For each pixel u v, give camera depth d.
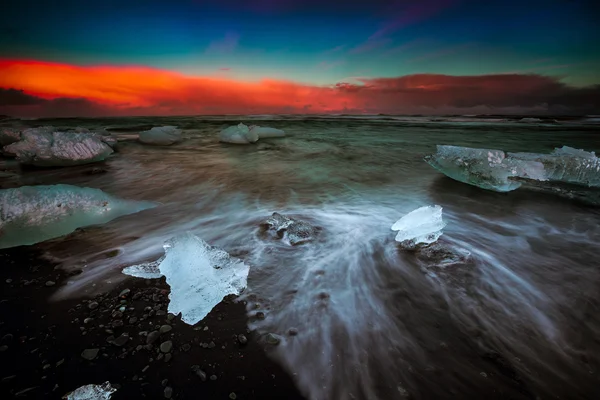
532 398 1.53
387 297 2.32
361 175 6.50
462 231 3.59
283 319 2.09
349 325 2.03
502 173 4.96
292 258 2.90
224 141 11.75
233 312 2.15
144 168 7.13
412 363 1.73
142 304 2.21
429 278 2.56
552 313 2.14
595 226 3.71
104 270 2.65
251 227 3.63
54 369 1.66
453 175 5.66
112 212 3.82
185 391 1.56
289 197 4.90
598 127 19.56
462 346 1.85
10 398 1.50
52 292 2.33
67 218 3.38
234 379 1.63
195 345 1.85
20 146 6.96
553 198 4.73
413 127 19.73
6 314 2.08
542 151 9.70
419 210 3.25
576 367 1.71
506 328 2.00
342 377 1.64
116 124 20.70
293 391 1.57
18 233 3.04
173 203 4.56
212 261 2.53
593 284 2.47
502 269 2.70
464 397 1.53
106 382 1.58
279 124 22.72
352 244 3.18
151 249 3.08
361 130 17.56
